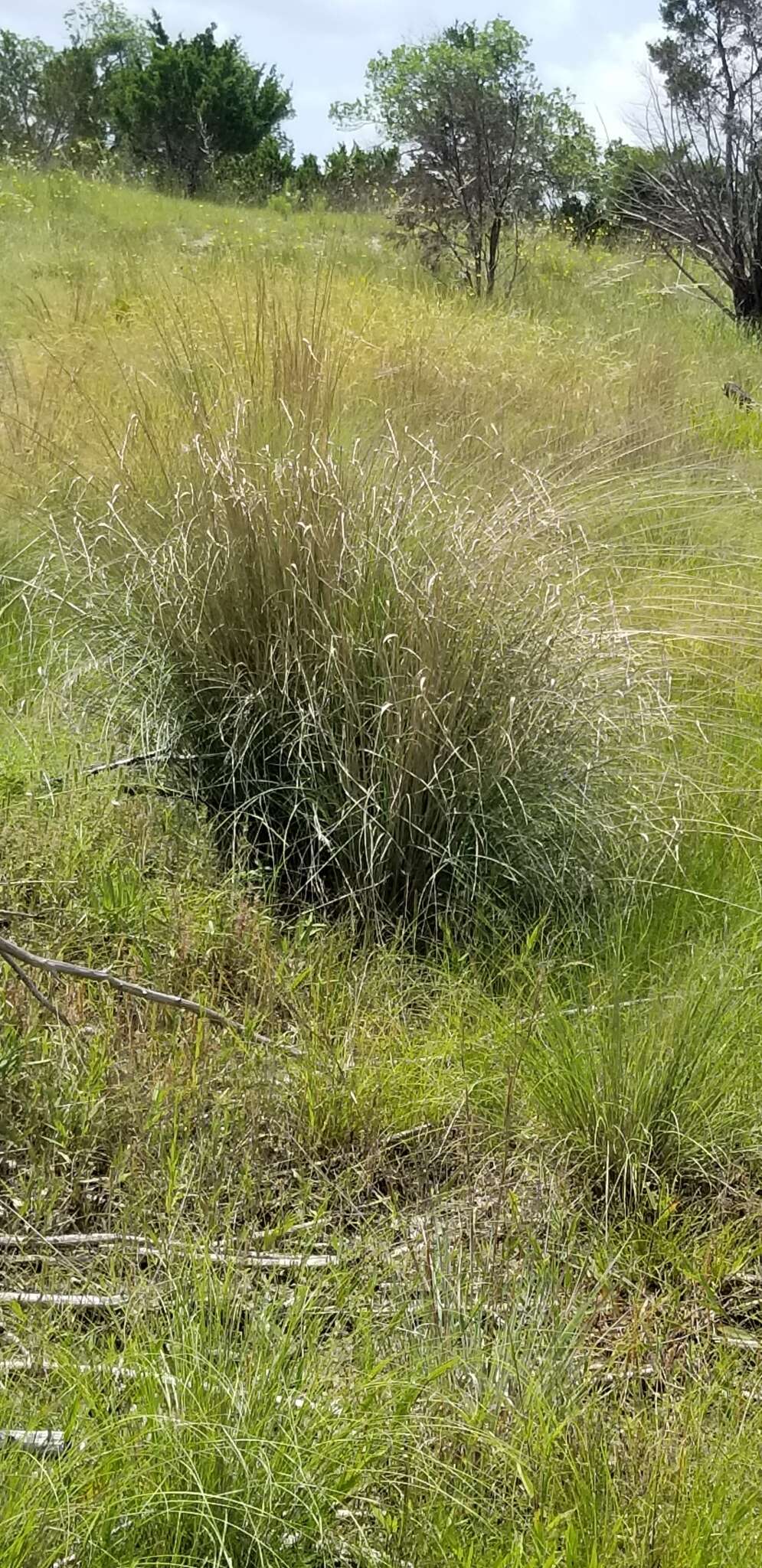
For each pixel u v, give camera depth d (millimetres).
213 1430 1809
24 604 4879
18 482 5723
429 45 13742
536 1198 2562
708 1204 2639
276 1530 1771
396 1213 2508
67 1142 2557
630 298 14117
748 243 13891
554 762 3658
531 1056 2822
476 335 9547
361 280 10883
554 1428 1974
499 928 3469
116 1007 3037
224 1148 2584
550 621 3713
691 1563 1776
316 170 23469
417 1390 1969
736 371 11031
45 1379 1996
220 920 3287
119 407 6293
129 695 4008
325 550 3707
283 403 4605
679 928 3510
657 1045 2789
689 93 13906
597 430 7137
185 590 3869
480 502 4293
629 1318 2352
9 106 25656
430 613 3539
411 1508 1846
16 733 4105
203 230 15125
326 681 3637
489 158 13578
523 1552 1782
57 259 11945
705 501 6195
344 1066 2820
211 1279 2137
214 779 3869
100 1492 1766
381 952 3324
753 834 3982
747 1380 2188
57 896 3332
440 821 3557
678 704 4160
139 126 22469
